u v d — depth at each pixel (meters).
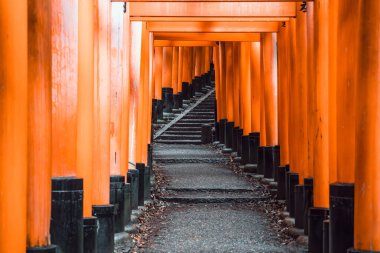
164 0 12.55
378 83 7.79
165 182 20.66
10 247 5.71
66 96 8.55
